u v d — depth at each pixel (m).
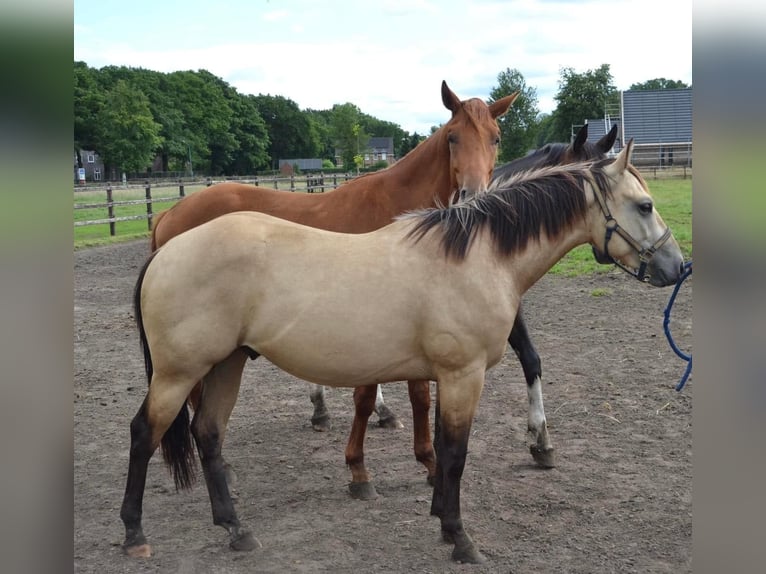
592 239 3.51
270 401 5.81
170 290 3.14
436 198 4.32
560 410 5.33
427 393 4.02
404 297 3.15
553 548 3.35
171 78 65.19
